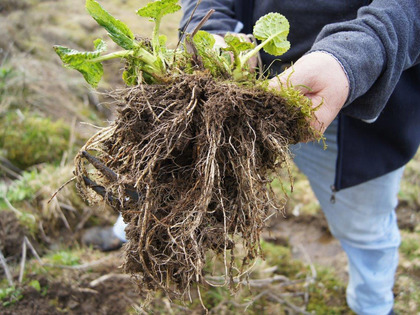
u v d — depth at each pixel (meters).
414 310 2.03
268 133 0.94
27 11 3.67
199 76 0.94
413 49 1.08
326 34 1.09
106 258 2.00
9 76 2.71
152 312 1.79
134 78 1.02
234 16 1.55
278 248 2.33
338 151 1.49
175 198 0.95
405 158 1.49
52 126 2.51
